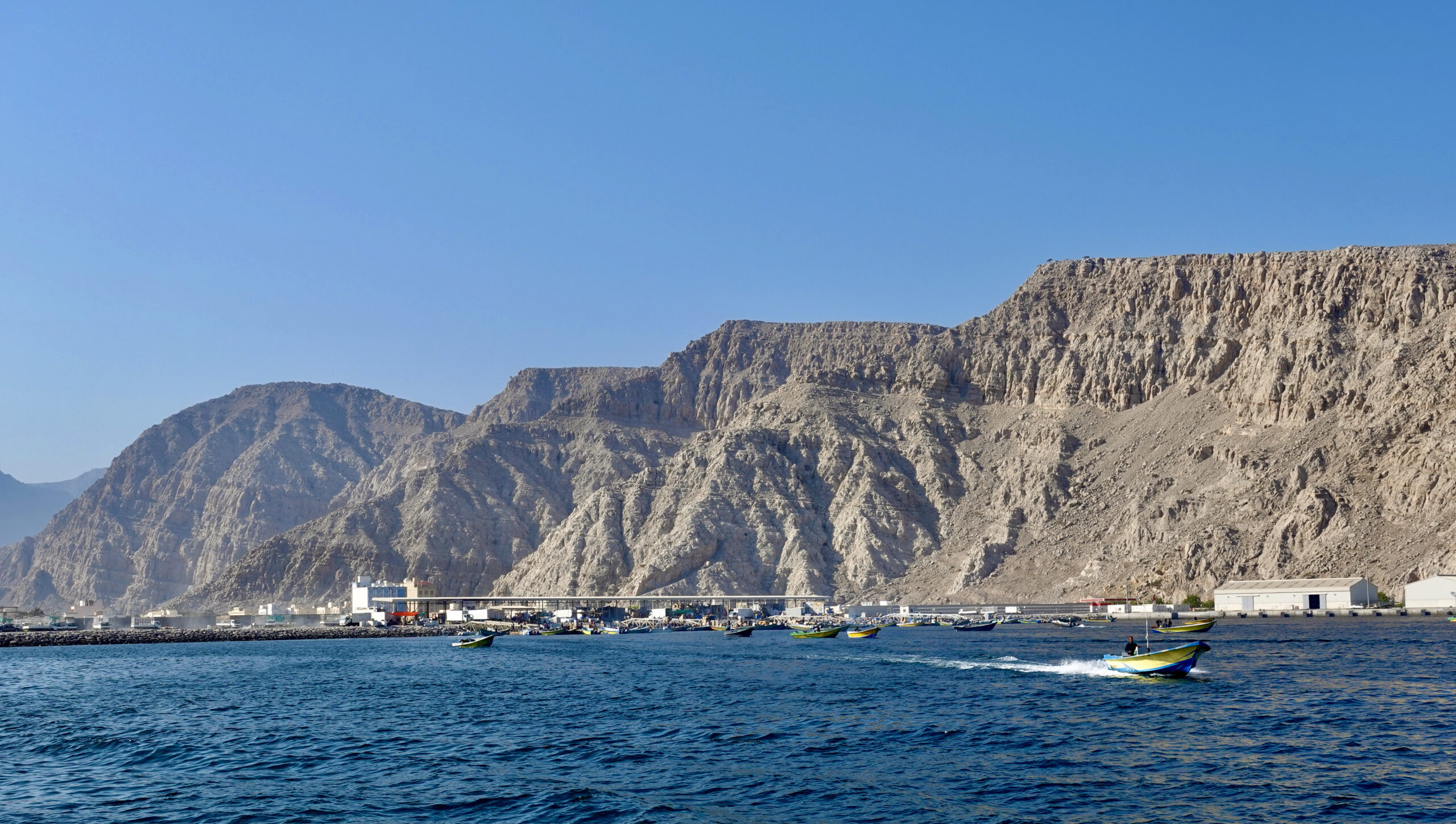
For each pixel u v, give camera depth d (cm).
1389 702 10819
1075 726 9800
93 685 15162
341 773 8281
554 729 10219
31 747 9638
